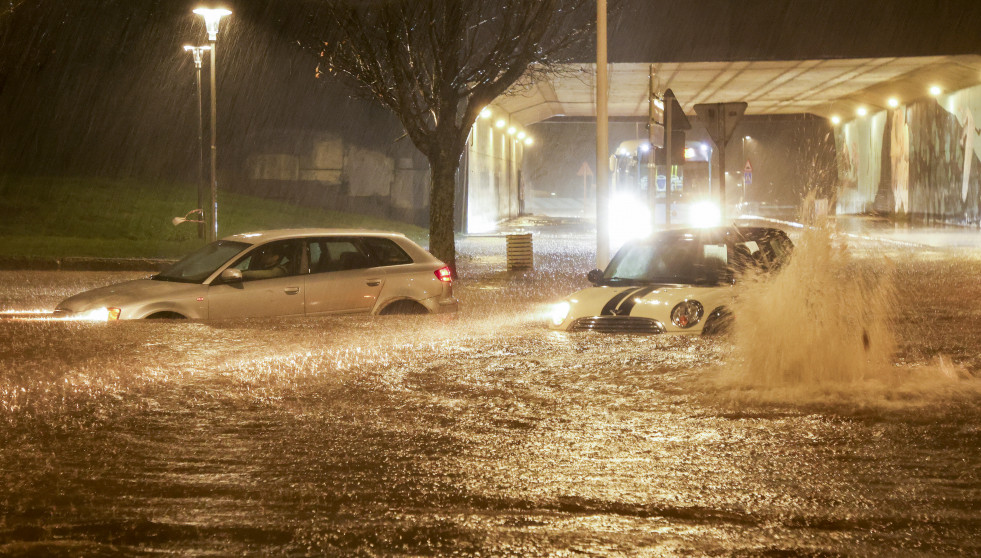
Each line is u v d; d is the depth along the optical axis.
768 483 8.03
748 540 6.66
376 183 63.34
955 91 65.25
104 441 9.46
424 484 8.03
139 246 41.56
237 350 14.76
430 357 14.34
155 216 51.84
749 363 12.64
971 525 6.96
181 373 13.01
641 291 17.05
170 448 9.20
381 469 8.48
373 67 32.72
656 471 8.41
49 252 37.84
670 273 18.16
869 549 6.48
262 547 6.54
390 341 15.76
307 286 18.20
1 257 35.31
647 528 6.93
